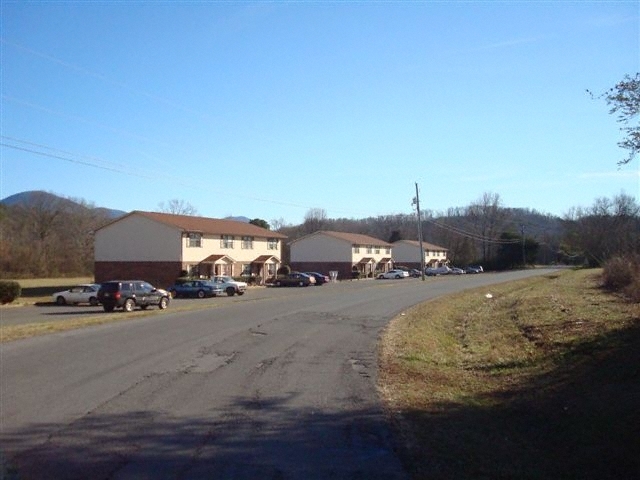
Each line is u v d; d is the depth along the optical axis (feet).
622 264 109.29
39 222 297.53
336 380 38.37
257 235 237.66
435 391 35.91
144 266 197.77
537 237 454.81
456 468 21.49
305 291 168.45
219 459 22.15
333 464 21.76
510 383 38.42
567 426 26.99
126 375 38.93
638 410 27.37
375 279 279.08
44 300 147.02
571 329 57.00
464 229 456.04
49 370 40.34
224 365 43.39
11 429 25.82
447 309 102.42
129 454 22.54
